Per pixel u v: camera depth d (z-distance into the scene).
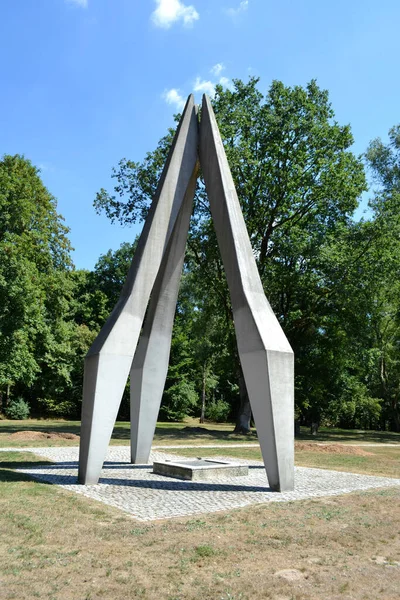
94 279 51.66
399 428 42.91
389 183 34.88
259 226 27.66
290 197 27.14
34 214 29.78
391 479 12.07
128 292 10.85
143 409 13.36
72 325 44.66
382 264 26.48
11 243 26.20
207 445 20.58
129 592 4.66
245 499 8.95
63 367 40.72
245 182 26.95
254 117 27.48
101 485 9.98
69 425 32.22
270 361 9.89
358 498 9.30
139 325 10.70
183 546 6.00
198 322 32.53
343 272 26.48
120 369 10.34
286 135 26.55
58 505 7.93
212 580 5.00
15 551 5.64
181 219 12.81
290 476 9.98
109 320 10.81
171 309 13.52
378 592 4.84
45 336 32.69
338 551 6.04
